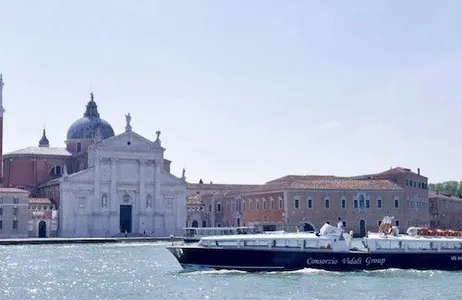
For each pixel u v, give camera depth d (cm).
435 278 6238
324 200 13825
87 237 14600
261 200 14638
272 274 6475
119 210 15150
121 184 15188
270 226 14112
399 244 6919
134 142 15338
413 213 14888
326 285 5712
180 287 5662
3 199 14012
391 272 6675
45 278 6506
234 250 6606
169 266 7694
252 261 6619
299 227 13588
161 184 15562
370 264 6806
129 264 8006
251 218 15062
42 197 15950
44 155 16712
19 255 9619
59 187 14762
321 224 13725
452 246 7006
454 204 18675
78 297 5209
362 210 14062
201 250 6638
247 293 5266
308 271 6656
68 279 6406
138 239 13912
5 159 16712
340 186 14038
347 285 5722
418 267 6894
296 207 13662
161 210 15512
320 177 15150
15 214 14112
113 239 13650
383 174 15162
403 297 5059
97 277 6562
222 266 6644
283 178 15288
